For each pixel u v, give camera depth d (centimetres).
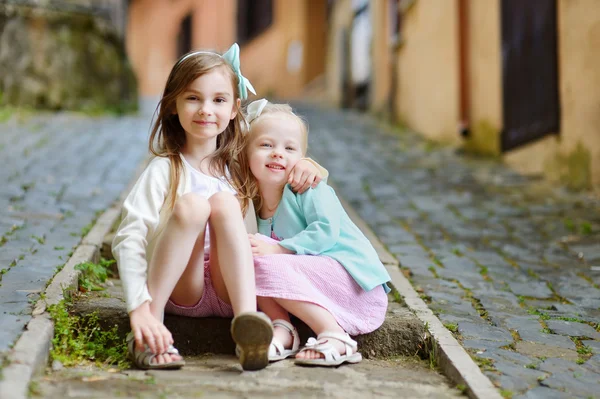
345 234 253
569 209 525
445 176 663
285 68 1636
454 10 826
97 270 298
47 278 276
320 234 242
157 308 219
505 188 607
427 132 928
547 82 626
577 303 322
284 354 231
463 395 208
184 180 240
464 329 267
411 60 998
